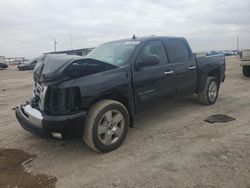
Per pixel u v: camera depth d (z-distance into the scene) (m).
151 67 5.70
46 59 4.75
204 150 4.68
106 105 4.60
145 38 5.96
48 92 4.49
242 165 4.09
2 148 5.07
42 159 4.58
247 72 13.97
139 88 5.39
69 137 4.42
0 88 13.88
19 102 9.59
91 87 4.52
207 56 7.55
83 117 4.40
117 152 4.74
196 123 6.18
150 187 3.63
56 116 4.32
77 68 4.51
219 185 3.59
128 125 5.02
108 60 5.54
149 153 4.66
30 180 3.90
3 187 3.73
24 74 24.86
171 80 6.15
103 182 3.81
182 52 6.70
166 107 7.61
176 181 3.74
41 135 4.48
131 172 4.05
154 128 5.91
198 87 7.23
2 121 6.89
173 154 4.58
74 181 3.87
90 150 4.87
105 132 4.66
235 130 5.63
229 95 9.24
